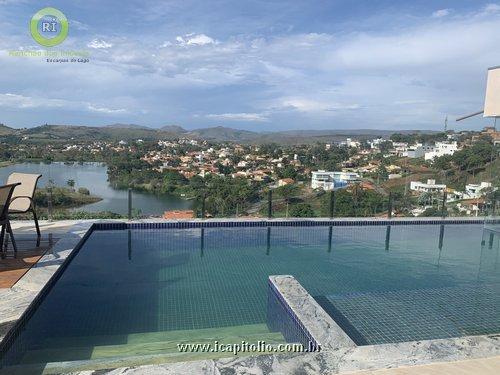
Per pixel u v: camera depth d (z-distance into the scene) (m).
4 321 2.17
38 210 5.64
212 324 2.94
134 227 5.89
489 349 1.95
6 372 1.87
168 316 3.08
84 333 2.73
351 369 1.73
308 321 2.36
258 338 2.66
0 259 3.35
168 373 1.65
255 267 4.57
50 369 1.91
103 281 3.88
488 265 4.85
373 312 3.23
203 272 4.30
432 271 4.58
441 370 1.74
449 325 2.97
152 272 4.22
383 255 5.27
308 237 6.12
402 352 1.90
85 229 5.07
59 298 3.36
